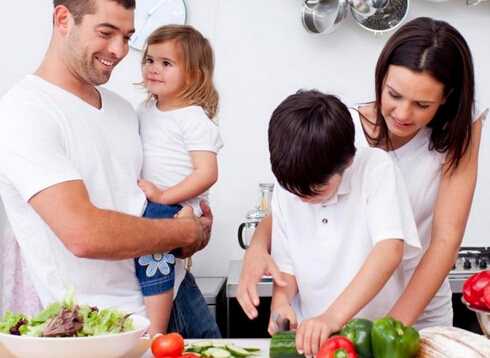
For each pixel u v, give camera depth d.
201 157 1.99
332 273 1.60
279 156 1.41
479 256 2.95
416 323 1.82
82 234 1.56
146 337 1.62
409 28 1.49
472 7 3.14
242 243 2.92
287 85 3.17
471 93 1.53
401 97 1.47
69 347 1.31
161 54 2.03
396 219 1.50
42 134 1.58
